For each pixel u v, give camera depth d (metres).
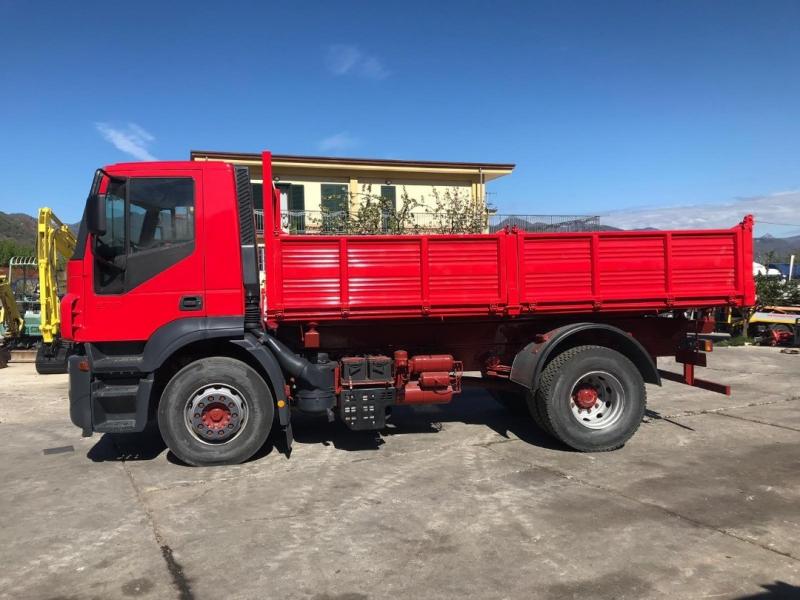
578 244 6.55
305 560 3.79
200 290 5.81
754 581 3.47
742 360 13.99
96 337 5.64
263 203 6.04
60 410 8.91
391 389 6.27
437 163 26.78
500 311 6.43
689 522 4.35
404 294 6.28
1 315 15.08
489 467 5.75
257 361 6.02
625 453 6.22
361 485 5.23
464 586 3.45
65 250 13.71
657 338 7.13
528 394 6.62
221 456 5.80
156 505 4.79
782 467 5.68
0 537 4.21
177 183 5.83
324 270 6.14
